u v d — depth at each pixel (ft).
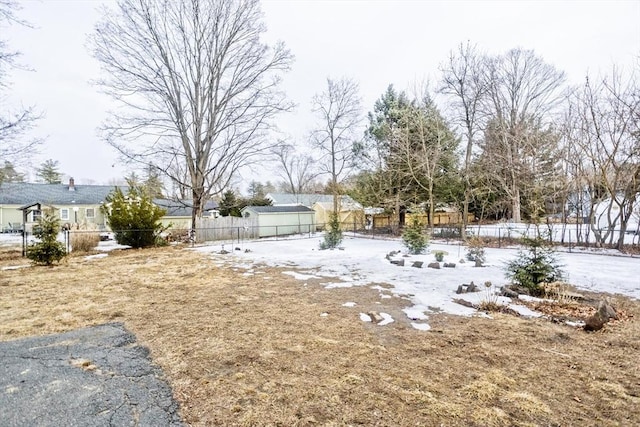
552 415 7.67
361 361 10.62
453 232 56.75
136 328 13.80
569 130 42.14
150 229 47.32
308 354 11.16
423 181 59.47
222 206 83.76
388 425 7.28
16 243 52.11
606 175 37.88
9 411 7.71
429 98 59.67
